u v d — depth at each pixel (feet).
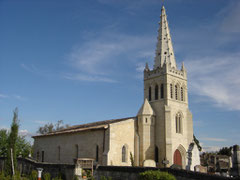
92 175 131.44
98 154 173.58
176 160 188.85
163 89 196.44
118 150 170.81
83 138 190.49
